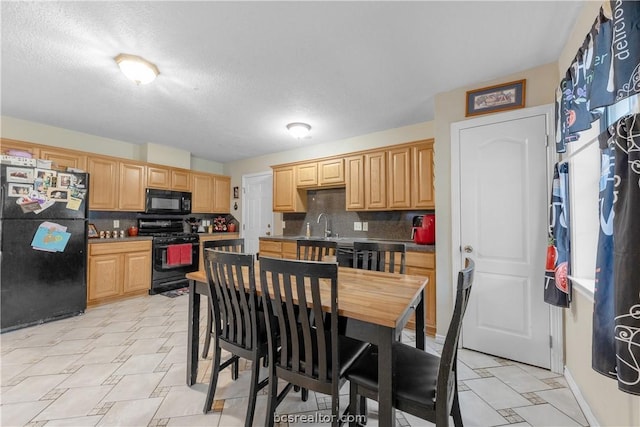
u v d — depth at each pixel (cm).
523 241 216
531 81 215
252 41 184
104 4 152
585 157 171
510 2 151
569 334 188
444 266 253
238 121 332
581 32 159
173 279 423
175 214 464
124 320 298
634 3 93
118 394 173
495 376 196
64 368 202
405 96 265
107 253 351
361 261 246
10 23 165
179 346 240
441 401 103
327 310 122
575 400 170
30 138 330
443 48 192
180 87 247
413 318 286
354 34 177
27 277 275
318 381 122
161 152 439
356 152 354
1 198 261
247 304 149
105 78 230
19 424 147
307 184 403
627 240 89
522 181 217
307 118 323
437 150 259
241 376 198
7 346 236
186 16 161
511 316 219
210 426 148
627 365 87
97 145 390
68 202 304
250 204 523
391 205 329
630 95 93
